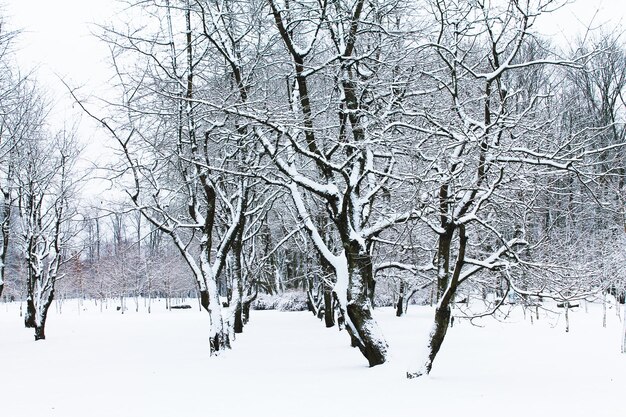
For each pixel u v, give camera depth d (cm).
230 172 1261
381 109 1342
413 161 1165
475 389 938
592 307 3812
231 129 1556
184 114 1464
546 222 1526
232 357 1468
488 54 1171
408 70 1351
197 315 4250
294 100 1368
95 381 1162
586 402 838
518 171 1067
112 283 5544
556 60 1045
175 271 5553
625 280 2220
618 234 2188
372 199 1377
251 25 1434
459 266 1030
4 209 2491
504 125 1055
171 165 1675
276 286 4641
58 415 842
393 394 892
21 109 2225
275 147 1299
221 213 2270
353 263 1194
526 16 1010
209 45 1561
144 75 1395
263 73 1531
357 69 1393
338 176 1706
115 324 3197
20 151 2347
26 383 1173
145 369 1309
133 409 861
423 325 2450
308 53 1330
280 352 1559
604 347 1672
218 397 927
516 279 1162
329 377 1073
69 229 2830
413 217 1177
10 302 6644
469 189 1030
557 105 1347
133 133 1518
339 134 1309
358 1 1312
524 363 1311
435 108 1275
